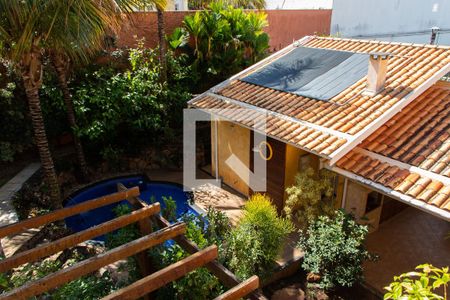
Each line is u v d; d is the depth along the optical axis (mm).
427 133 10016
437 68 11375
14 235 10938
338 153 9414
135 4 10211
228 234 9648
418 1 19797
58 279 5043
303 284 10375
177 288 7352
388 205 12977
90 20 8602
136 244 5859
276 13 23844
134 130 16203
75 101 14188
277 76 14336
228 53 17797
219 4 18266
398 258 11195
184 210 14062
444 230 12617
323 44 15867
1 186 13375
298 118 11328
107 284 7891
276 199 12945
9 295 4633
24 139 14617
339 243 9195
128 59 16516
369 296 9797
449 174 8406
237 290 5090
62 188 14633
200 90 18266
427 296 3439
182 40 17250
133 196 7512
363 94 11352
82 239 6230
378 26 21797
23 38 8289
